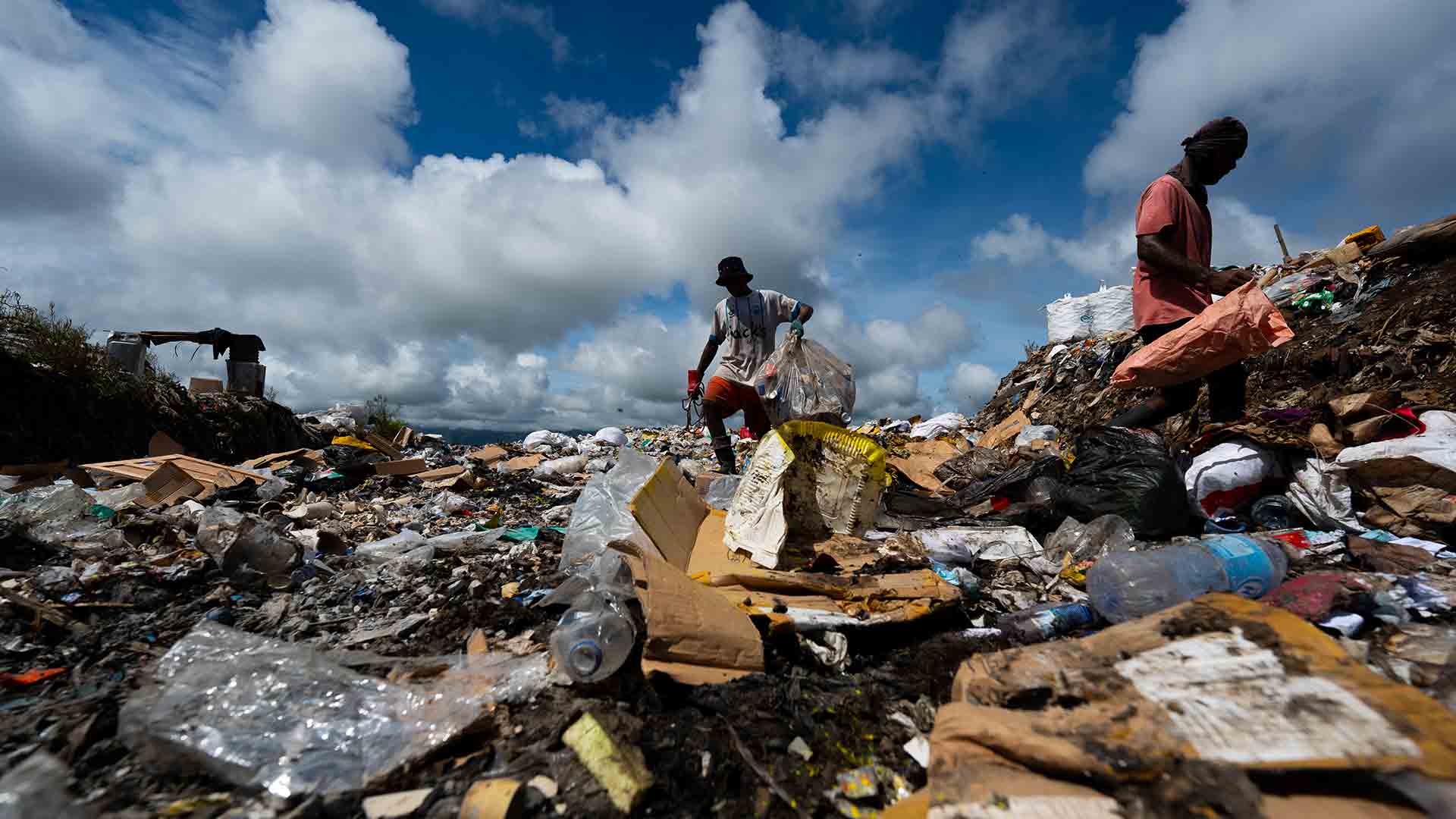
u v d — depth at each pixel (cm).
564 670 171
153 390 708
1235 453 320
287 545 312
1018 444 628
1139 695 126
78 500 383
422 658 204
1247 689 121
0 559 292
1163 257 330
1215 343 306
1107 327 960
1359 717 110
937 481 460
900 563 268
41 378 579
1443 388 428
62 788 123
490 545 368
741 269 478
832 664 195
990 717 126
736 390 477
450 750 149
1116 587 224
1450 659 154
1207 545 233
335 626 247
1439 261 592
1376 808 99
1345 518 294
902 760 150
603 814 129
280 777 138
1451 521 267
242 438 784
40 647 212
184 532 362
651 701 168
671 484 299
